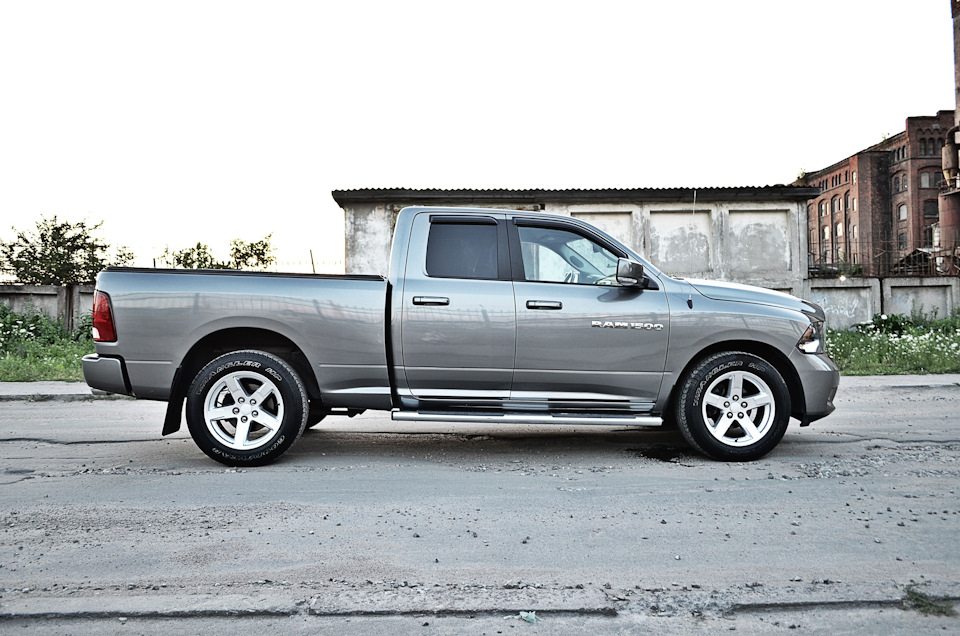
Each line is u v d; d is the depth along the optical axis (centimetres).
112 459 547
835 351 1365
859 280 1709
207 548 338
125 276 523
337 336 524
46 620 262
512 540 351
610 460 543
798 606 276
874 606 276
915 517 388
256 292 522
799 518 386
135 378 517
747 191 1627
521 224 554
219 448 512
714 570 311
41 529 366
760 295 554
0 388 990
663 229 1658
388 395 531
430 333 528
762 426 535
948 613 269
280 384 514
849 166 6406
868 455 559
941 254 3081
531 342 529
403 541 349
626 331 534
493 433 670
